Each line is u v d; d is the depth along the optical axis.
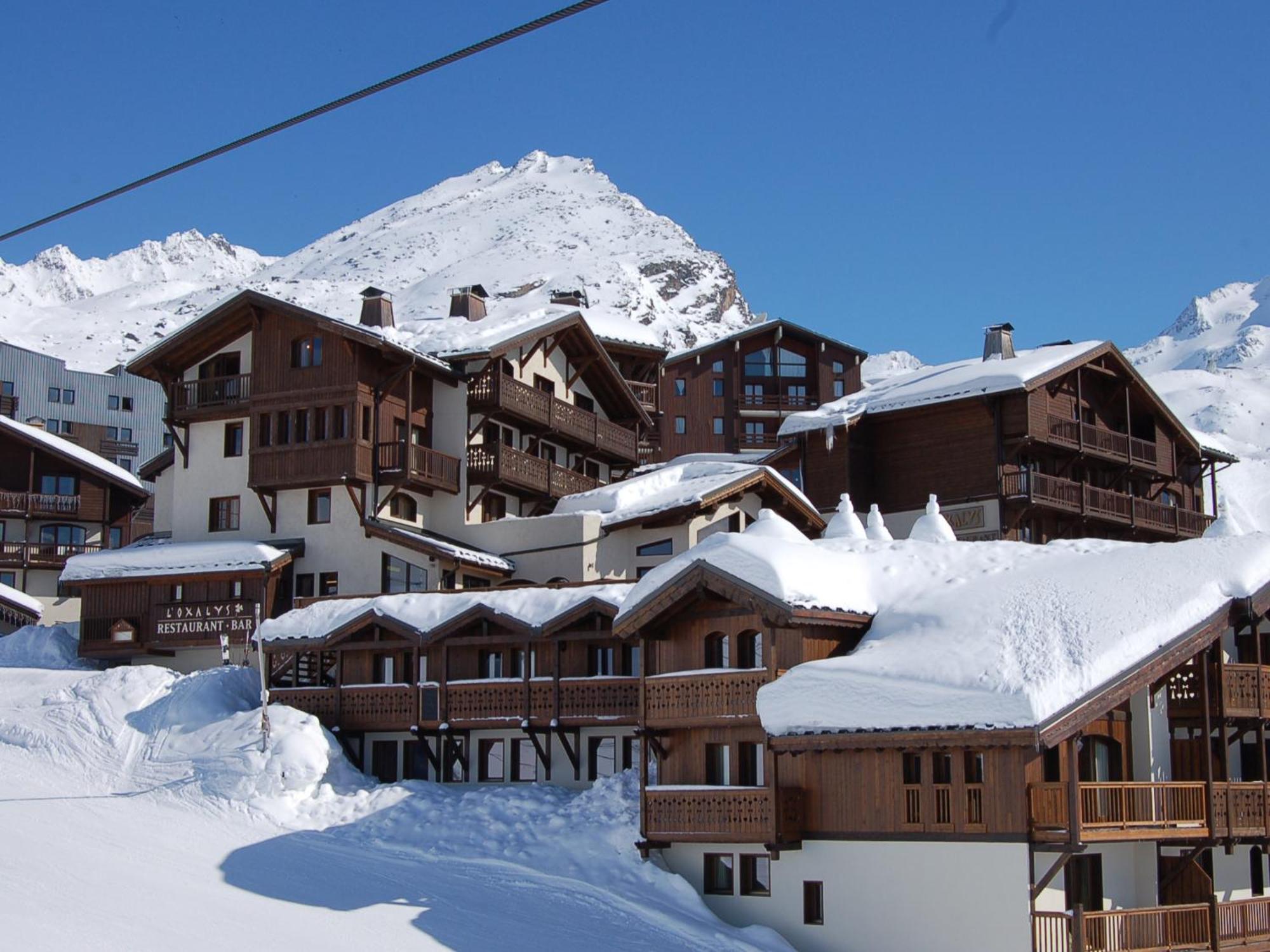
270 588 51.53
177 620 51.62
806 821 34.03
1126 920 31.27
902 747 31.70
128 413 110.56
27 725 45.09
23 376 106.00
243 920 31.30
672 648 37.25
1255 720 35.38
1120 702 31.27
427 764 43.81
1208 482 91.75
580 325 61.19
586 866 36.56
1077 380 62.78
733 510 54.50
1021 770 31.03
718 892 35.25
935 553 38.12
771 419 97.19
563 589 43.22
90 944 28.19
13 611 61.53
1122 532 65.19
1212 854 35.03
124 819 38.78
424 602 44.50
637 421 66.75
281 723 43.00
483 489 55.66
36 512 71.94
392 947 30.67
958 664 32.06
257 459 54.19
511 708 42.31
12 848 34.66
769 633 34.53
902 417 62.06
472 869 36.69
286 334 54.56
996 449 59.41
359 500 53.00
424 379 56.56
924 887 32.16
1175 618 32.53
